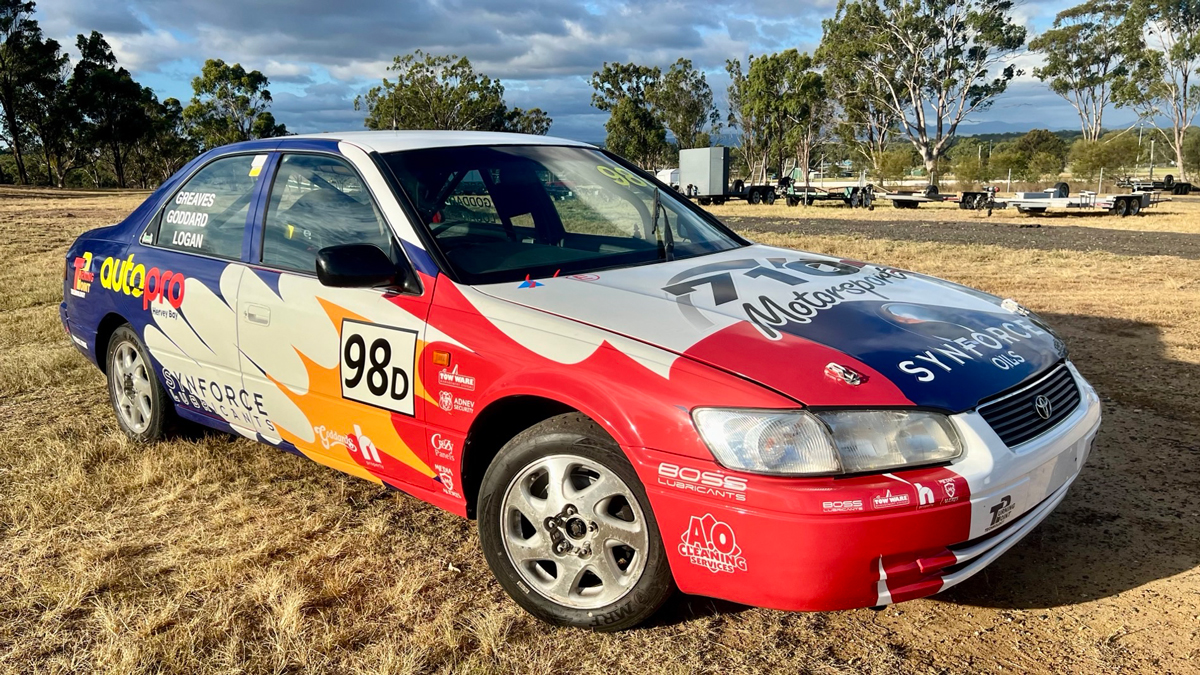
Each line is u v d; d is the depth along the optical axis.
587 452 2.47
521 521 2.73
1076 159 44.47
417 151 3.40
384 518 3.47
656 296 2.75
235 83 91.06
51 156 89.44
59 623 2.77
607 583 2.56
